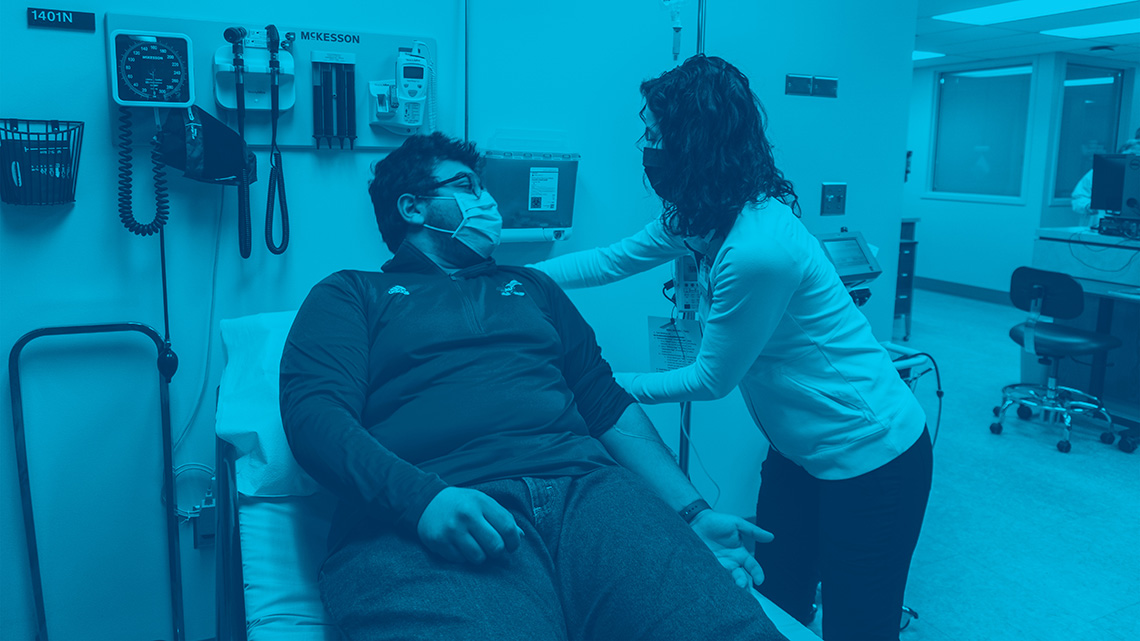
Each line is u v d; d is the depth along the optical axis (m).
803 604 1.90
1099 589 2.54
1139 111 8.16
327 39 1.92
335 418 1.13
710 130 1.38
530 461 1.23
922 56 7.58
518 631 1.00
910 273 6.11
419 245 1.48
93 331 1.78
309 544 1.40
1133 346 4.38
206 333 1.94
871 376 1.54
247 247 1.87
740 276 1.36
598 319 2.43
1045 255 4.68
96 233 1.81
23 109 1.71
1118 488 3.39
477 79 2.14
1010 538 2.89
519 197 2.15
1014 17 5.68
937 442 3.95
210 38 1.81
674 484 1.40
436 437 1.23
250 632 1.25
